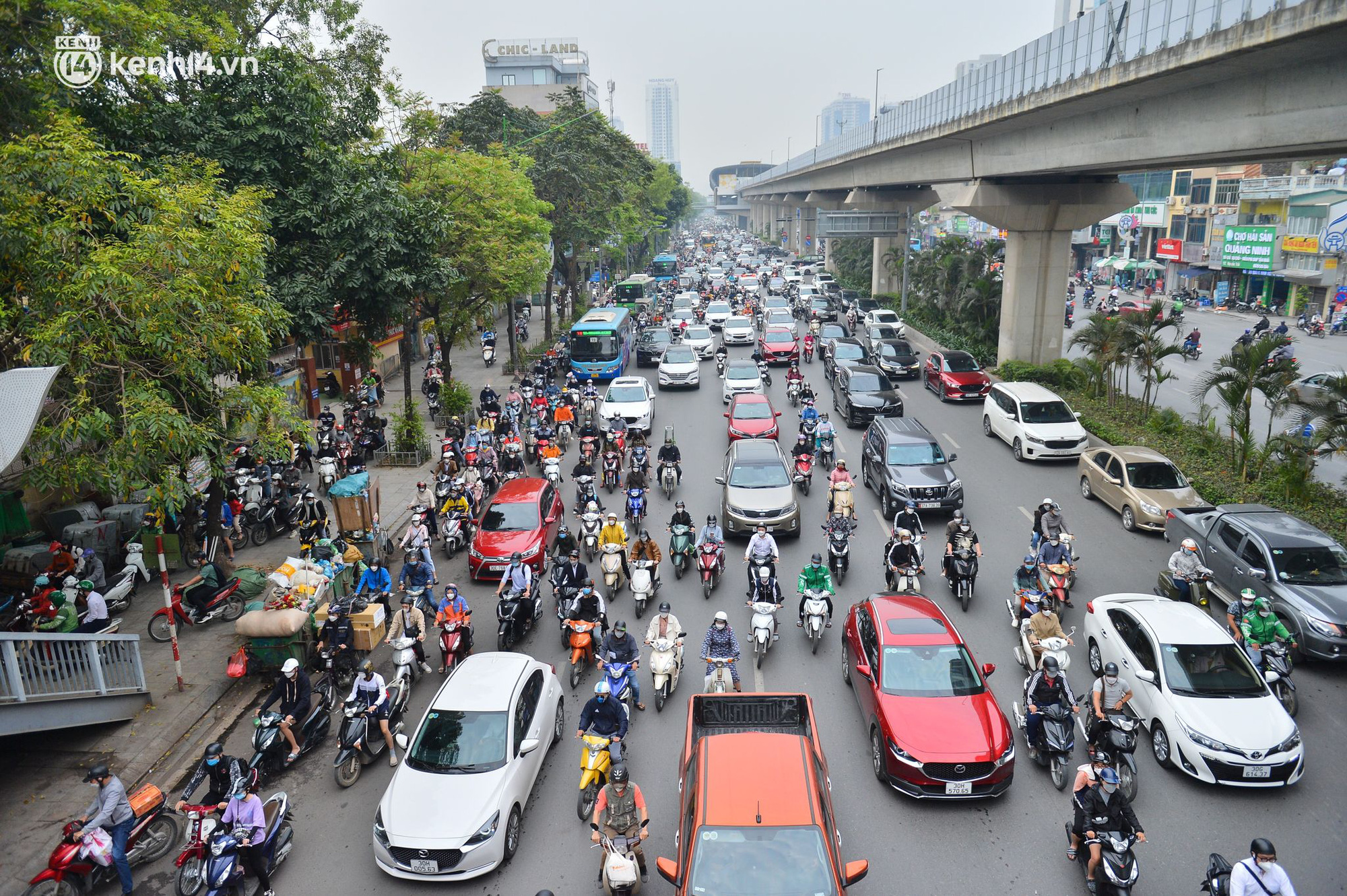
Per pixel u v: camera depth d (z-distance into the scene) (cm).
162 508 1605
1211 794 995
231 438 1438
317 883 898
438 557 1847
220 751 918
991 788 961
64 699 1093
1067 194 3372
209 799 920
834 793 1013
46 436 1155
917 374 3634
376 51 2967
